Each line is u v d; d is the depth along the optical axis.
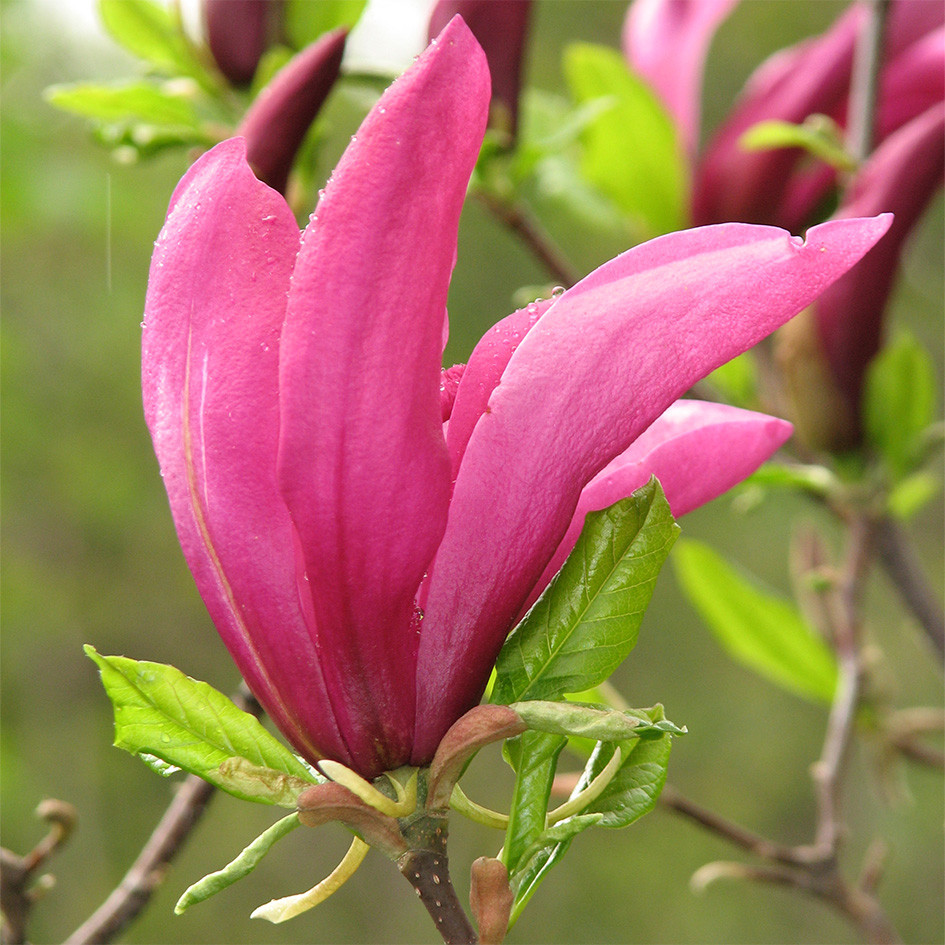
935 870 2.64
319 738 0.36
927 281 2.23
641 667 3.18
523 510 0.36
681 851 3.11
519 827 0.36
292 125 0.48
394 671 0.36
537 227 0.62
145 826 2.83
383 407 0.34
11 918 0.48
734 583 0.67
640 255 0.35
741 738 3.17
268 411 0.35
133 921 0.49
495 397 0.35
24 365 2.63
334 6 0.58
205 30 0.58
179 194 0.36
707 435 0.38
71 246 2.58
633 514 0.37
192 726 0.36
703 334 0.35
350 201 0.34
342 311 0.34
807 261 0.35
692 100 0.68
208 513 0.36
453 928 0.36
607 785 0.37
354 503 0.35
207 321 0.36
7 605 2.59
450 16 0.56
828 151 0.59
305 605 0.36
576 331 0.35
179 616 3.12
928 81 0.65
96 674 2.80
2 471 2.71
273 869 3.02
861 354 0.61
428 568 0.36
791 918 2.98
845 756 0.61
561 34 2.73
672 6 0.70
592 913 3.06
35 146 1.69
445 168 0.34
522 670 0.37
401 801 0.36
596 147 0.67
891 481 0.62
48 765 2.63
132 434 2.99
